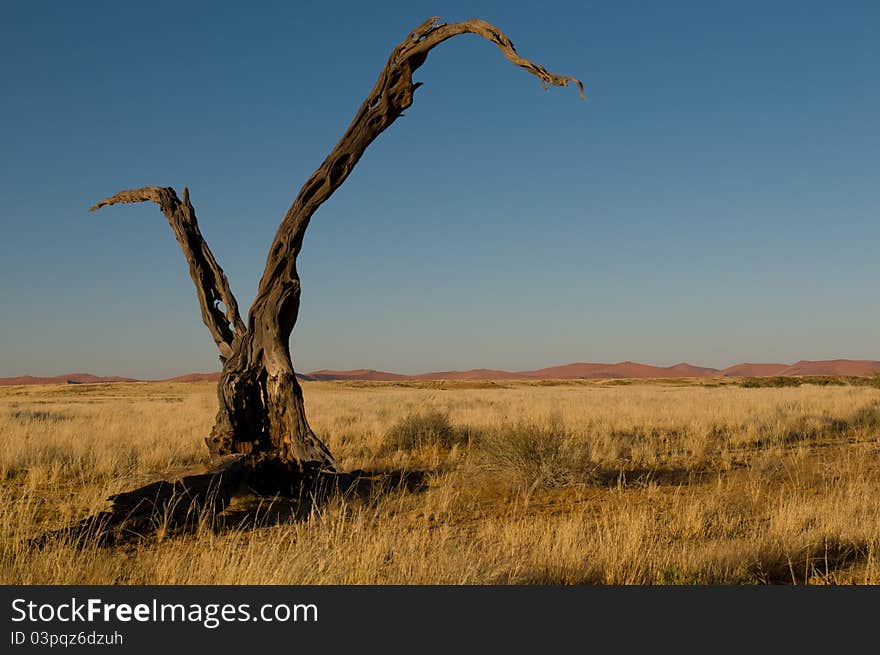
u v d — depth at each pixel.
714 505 9.27
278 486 11.54
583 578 6.21
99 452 13.79
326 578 5.61
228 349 13.05
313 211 12.13
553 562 6.35
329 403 36.25
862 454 14.77
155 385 92.81
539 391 70.38
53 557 6.14
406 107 12.05
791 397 36.00
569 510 9.59
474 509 9.71
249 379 12.06
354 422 22.48
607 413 24.86
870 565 6.47
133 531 8.21
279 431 12.05
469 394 59.06
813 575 6.48
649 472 12.66
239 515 9.45
